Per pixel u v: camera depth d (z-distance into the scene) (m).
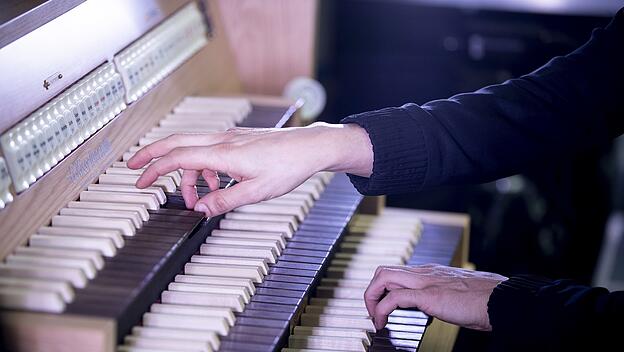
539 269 3.06
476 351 2.31
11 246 1.56
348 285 1.87
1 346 1.44
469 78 3.09
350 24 3.13
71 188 1.70
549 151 1.81
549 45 2.96
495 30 2.99
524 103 1.80
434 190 3.07
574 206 3.05
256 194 1.65
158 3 2.04
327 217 1.94
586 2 2.99
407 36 3.10
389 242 2.04
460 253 2.23
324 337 1.70
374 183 1.72
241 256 1.76
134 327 1.56
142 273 1.55
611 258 3.50
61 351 1.43
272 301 1.68
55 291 1.47
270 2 2.38
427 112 1.76
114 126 1.84
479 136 1.76
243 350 1.56
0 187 1.55
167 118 2.02
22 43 1.65
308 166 1.66
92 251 1.56
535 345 1.66
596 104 1.82
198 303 1.64
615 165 3.35
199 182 1.81
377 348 1.72
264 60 2.42
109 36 1.87
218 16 2.30
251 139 1.66
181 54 2.10
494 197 3.06
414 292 1.74
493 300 1.69
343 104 3.22
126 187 1.74
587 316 1.64
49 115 1.68
